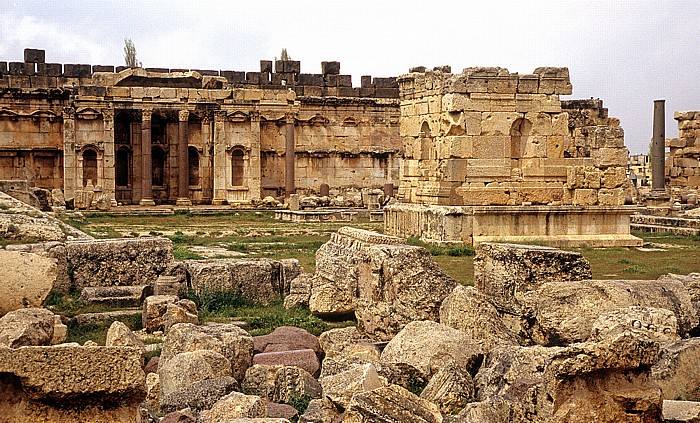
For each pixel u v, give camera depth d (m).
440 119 37.09
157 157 71.00
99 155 64.50
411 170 40.19
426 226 36.16
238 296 21.25
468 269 26.75
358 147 74.56
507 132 36.53
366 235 20.80
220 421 10.16
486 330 15.09
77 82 71.12
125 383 9.06
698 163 69.25
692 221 45.25
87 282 21.11
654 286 15.69
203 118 68.19
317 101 73.31
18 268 16.55
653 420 9.75
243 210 63.44
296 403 12.32
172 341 14.57
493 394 11.57
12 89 67.31
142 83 67.44
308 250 33.78
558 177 37.06
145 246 21.72
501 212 34.88
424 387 13.02
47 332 14.23
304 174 73.19
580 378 9.67
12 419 8.84
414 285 17.16
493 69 36.34
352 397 10.68
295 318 19.19
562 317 15.11
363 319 17.23
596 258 30.73
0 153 67.31
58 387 8.87
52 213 50.16
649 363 9.87
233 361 14.18
